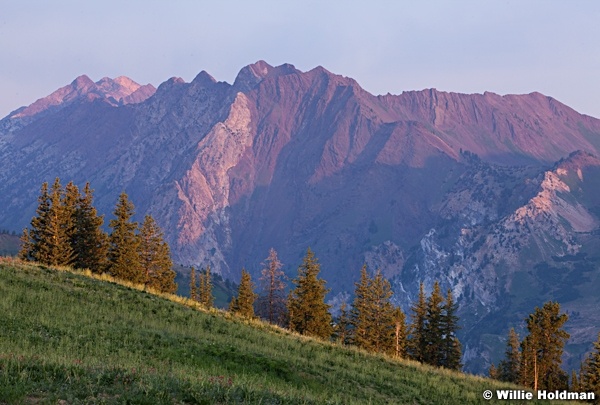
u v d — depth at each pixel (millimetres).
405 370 57656
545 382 102375
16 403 20656
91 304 50000
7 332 35062
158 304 58625
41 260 101250
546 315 102500
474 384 58625
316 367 46062
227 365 38469
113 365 27797
